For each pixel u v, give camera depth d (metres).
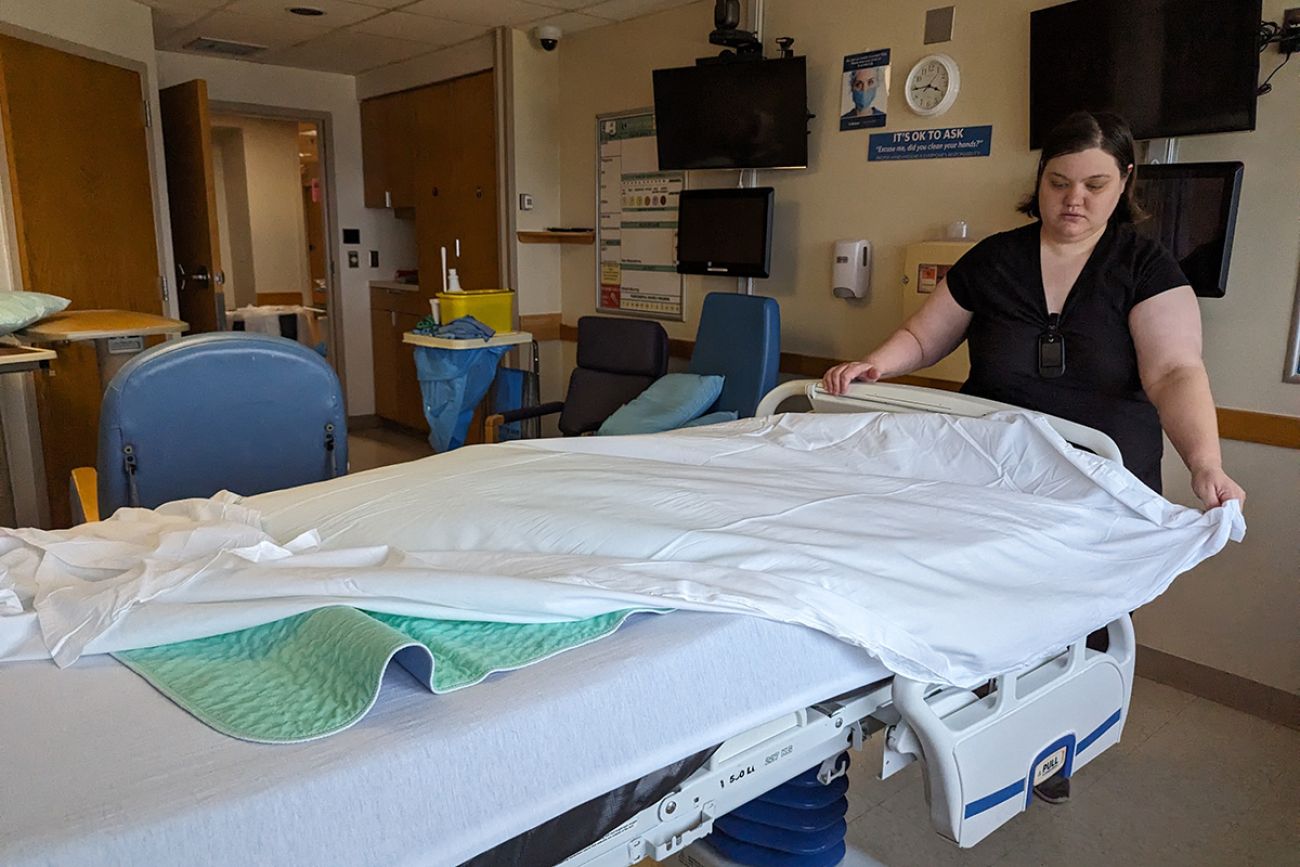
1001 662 1.15
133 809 0.64
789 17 3.60
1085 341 1.81
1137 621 2.79
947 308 2.05
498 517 1.27
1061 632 1.21
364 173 5.99
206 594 0.96
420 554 1.09
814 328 3.71
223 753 0.72
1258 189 2.43
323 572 0.96
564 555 1.12
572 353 4.99
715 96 3.71
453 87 5.04
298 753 0.72
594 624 0.95
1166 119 2.50
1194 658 2.68
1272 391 2.47
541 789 0.80
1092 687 1.47
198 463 1.97
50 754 0.71
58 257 3.78
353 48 5.05
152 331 3.05
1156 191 2.52
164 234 4.46
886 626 1.06
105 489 1.89
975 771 1.23
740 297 3.53
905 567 1.16
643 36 4.25
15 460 3.53
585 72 4.59
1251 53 2.31
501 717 0.78
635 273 4.52
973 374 2.03
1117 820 2.05
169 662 0.87
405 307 5.76
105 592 0.96
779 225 3.79
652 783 0.90
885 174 3.36
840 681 1.06
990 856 1.91
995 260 1.93
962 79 3.07
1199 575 2.65
